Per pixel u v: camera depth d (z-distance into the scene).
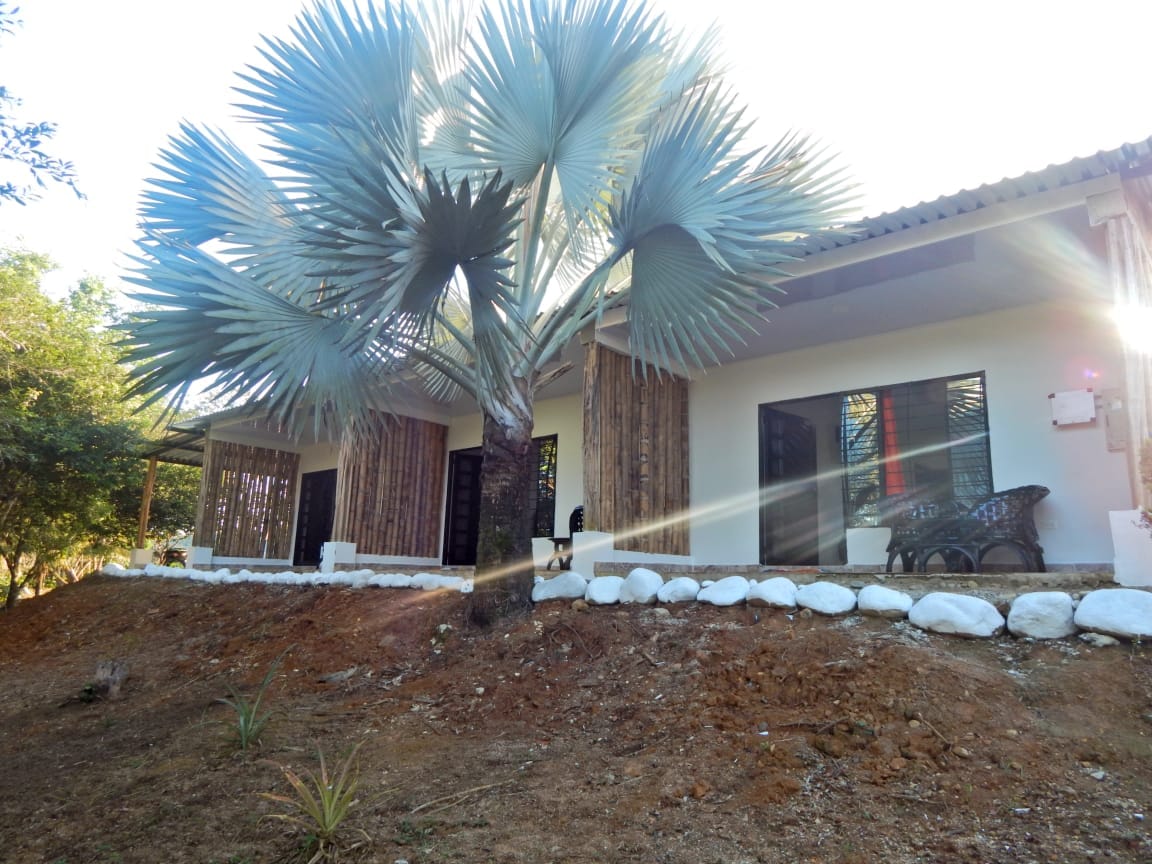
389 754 3.86
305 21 5.19
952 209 5.61
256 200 5.87
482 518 5.82
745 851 2.59
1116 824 2.48
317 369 5.41
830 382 8.32
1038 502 6.73
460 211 4.46
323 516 14.01
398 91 5.54
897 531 6.68
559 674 4.64
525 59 5.41
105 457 12.65
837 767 3.04
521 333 5.93
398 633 5.95
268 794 3.21
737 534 8.66
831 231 5.35
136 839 3.15
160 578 11.24
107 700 5.89
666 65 5.72
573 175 5.64
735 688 3.88
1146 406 4.81
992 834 2.52
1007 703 3.25
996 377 7.27
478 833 2.88
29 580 16.33
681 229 5.22
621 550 7.53
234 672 6.06
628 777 3.24
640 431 8.18
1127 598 3.68
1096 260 6.15
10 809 3.68
